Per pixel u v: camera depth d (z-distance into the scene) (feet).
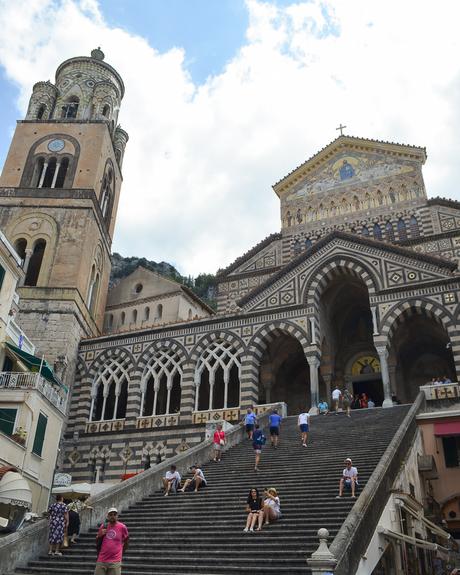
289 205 165.27
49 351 131.75
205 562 45.68
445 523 76.95
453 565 70.44
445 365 129.08
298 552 43.83
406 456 69.36
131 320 173.27
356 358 136.15
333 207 158.71
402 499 57.26
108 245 172.65
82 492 90.89
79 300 142.00
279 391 137.80
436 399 96.02
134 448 120.37
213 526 53.78
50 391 103.60
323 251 123.44
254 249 161.68
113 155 179.52
